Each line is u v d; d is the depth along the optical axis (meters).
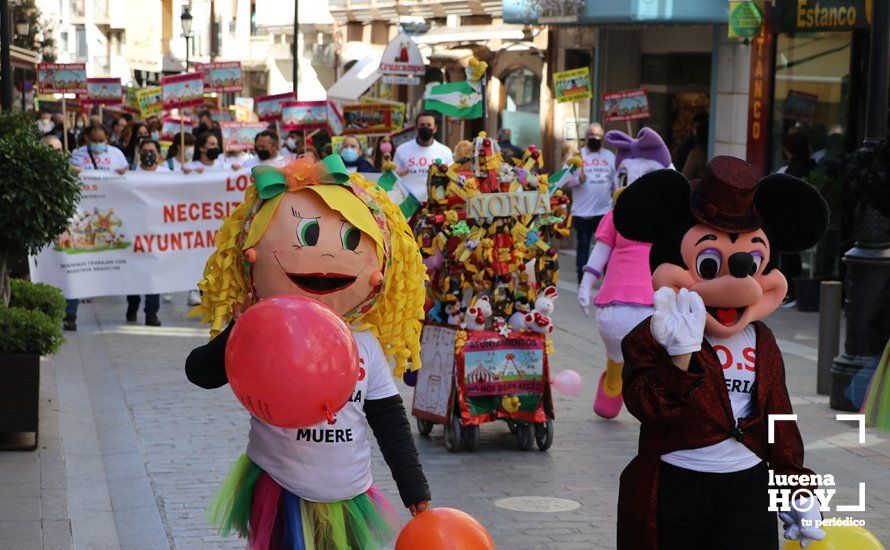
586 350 14.45
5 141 9.79
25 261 14.83
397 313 5.46
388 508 5.51
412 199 9.47
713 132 21.52
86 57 72.19
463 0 32.03
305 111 21.95
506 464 9.45
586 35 25.88
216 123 24.72
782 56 19.89
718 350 5.41
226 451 9.53
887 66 10.90
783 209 5.52
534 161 9.66
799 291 17.52
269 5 51.31
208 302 5.36
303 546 5.16
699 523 5.34
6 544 7.11
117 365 12.98
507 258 9.55
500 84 30.39
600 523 7.95
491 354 9.71
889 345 9.30
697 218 5.45
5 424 9.12
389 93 37.00
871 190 10.69
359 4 40.84
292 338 4.67
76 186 10.22
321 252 5.10
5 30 16.34
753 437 5.35
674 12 21.12
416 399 10.11
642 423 5.45
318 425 5.17
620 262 10.26
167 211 15.28
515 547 7.45
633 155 11.45
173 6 63.19
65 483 8.48
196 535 7.50
